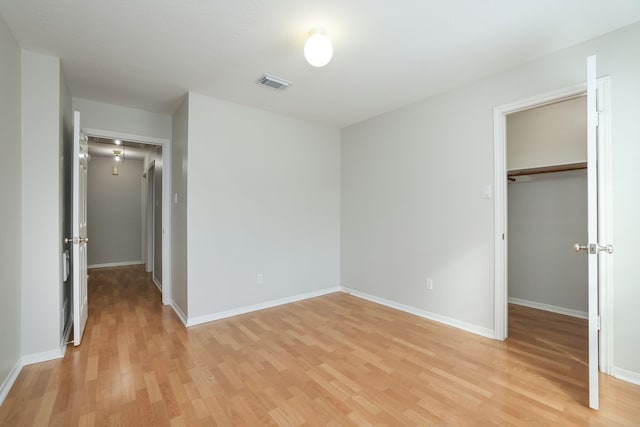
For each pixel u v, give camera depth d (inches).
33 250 90.7
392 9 73.2
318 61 80.0
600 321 84.0
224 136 132.4
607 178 83.0
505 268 107.2
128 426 63.8
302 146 159.6
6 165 78.8
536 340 106.4
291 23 78.8
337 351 98.5
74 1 69.9
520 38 85.9
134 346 102.3
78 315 101.0
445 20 77.5
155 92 122.7
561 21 78.3
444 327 119.1
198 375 83.8
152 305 148.5
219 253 131.1
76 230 100.1
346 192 171.8
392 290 145.3
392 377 82.7
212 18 76.7
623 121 81.0
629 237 80.1
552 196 140.3
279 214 150.6
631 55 80.0
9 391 75.7
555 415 66.9
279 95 126.9
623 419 65.3
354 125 166.2
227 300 133.0
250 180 140.6
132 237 261.3
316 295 165.3
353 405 70.8
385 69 104.0
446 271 122.5
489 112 109.2
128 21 77.7
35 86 91.8
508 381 80.4
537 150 139.4
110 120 134.8
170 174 150.9
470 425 63.9
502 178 106.8
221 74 107.7
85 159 124.0
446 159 122.6
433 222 127.3
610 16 76.2
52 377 82.4
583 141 127.3
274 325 122.1
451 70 104.8
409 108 137.1
